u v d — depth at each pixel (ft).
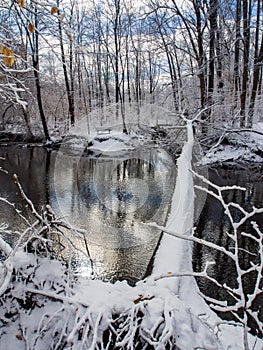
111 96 77.20
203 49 44.78
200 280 14.42
